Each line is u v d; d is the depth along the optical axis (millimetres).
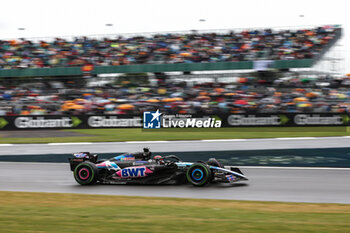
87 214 14273
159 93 69625
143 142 47750
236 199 17609
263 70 66688
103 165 22359
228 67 68000
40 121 64812
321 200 17312
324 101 63812
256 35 71812
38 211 14961
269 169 26656
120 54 73500
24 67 73875
